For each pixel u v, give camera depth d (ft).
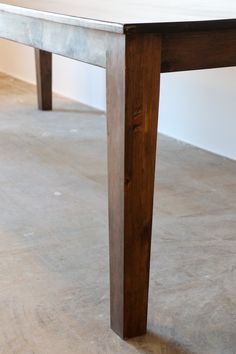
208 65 3.55
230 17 3.61
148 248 3.75
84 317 4.13
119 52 3.27
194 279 4.66
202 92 8.05
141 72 3.30
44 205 6.17
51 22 3.91
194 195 6.49
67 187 6.71
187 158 7.82
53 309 4.22
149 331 3.96
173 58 3.40
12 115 9.93
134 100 3.34
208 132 8.11
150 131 3.46
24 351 3.74
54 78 11.75
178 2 5.04
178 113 8.61
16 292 4.44
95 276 4.70
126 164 3.45
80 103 10.91
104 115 10.08
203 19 3.46
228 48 3.58
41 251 5.13
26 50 12.54
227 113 7.70
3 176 7.03
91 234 5.48
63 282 4.60
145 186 3.57
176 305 4.28
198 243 5.30
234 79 7.46
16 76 13.28
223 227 5.65
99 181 6.91
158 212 6.00
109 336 3.91
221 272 4.78
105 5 4.58
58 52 3.94
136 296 3.82
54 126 9.30
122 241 3.65
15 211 6.01
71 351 3.74
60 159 7.70
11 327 3.99
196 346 3.80
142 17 3.58
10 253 5.08
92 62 3.57
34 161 7.60
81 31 3.60
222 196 6.47
